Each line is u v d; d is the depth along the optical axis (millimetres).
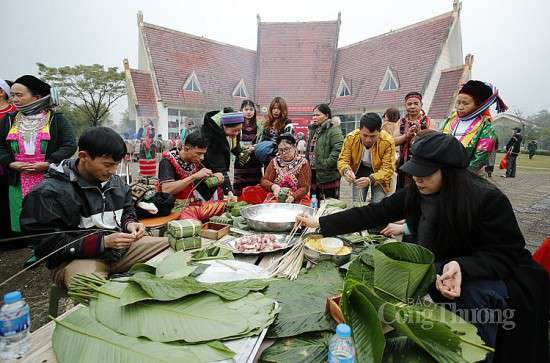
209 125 3430
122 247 1804
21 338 1072
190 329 1090
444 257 1682
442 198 1536
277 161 3439
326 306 1296
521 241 1519
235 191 4062
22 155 3281
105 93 21219
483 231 1512
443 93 17516
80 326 1100
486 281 1469
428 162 1491
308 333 1232
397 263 1261
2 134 3299
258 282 1426
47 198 1742
